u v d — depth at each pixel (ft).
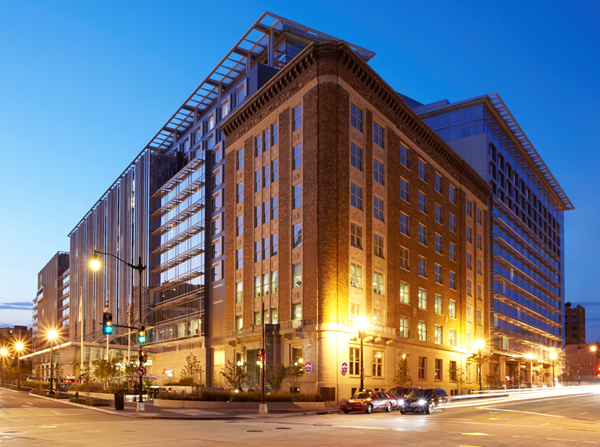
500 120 303.89
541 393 245.65
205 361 224.33
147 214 285.23
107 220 348.59
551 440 64.13
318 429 76.59
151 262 279.08
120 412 111.24
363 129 171.12
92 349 292.81
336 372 145.79
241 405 125.80
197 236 244.01
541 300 367.04
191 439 62.90
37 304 617.21
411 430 75.36
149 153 291.38
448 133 296.71
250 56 237.66
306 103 163.63
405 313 186.19
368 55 249.75
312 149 158.81
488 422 90.22
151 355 271.28
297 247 160.76
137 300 285.84
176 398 134.10
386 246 177.88
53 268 526.98
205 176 242.78
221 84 258.16
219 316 222.89
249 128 191.31
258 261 178.40
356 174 164.86
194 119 281.54
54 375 319.88
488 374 255.70
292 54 232.94
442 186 228.63
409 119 198.90
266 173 179.93
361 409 117.50
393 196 186.19
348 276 155.12
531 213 360.48
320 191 154.20
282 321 163.12
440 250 220.64
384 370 168.86
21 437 64.95
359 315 158.20
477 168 283.38
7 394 213.46
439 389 124.67
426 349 198.59
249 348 175.11
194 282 241.76
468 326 241.76
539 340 366.84
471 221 254.88
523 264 335.26
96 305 350.64
